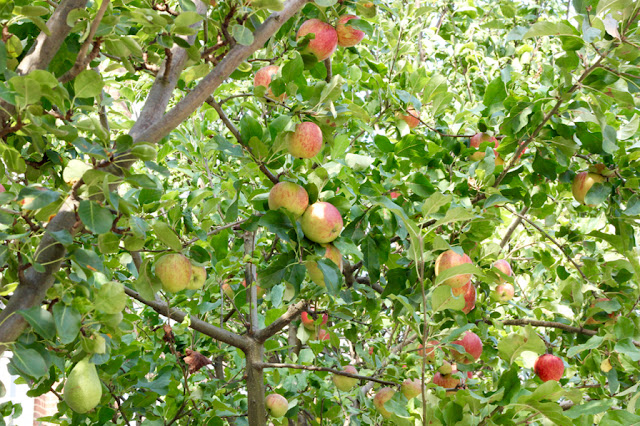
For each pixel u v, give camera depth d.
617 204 2.79
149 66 1.99
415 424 2.01
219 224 3.13
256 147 2.15
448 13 5.29
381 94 3.30
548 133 2.65
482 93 4.62
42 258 1.49
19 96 1.37
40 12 1.52
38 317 1.38
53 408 6.64
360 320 3.83
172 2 2.39
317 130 2.21
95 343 1.52
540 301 3.81
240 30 1.89
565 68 2.41
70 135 1.49
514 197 2.79
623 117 3.35
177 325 2.82
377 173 2.79
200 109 3.64
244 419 3.29
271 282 2.03
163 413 2.83
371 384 3.81
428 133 3.31
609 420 1.79
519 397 1.74
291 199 2.08
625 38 2.17
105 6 1.45
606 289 3.15
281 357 4.85
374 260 2.48
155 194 2.15
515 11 5.39
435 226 1.77
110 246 1.63
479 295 3.70
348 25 2.65
